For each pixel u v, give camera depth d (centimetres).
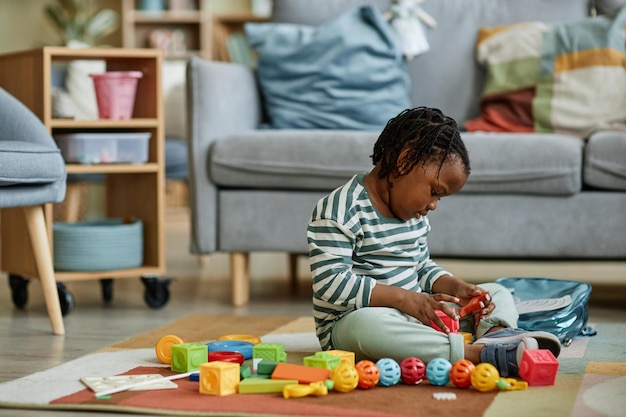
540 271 402
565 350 217
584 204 288
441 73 353
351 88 337
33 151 242
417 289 202
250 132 305
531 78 331
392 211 195
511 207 291
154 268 310
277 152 297
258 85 347
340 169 293
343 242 193
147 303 303
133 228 309
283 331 251
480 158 287
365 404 163
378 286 190
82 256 298
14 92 311
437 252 296
